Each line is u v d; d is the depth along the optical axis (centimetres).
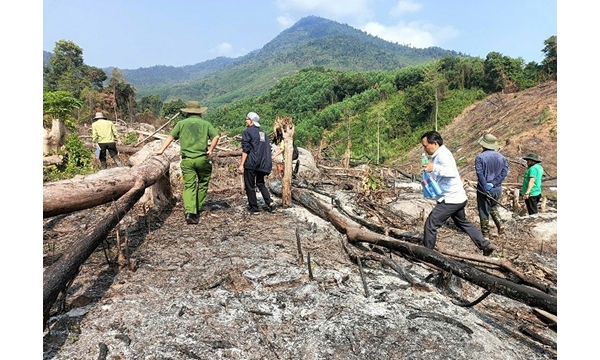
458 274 321
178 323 261
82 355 224
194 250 399
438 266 337
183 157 502
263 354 236
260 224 508
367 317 276
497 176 552
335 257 398
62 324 254
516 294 286
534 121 2672
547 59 3825
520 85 3838
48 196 314
